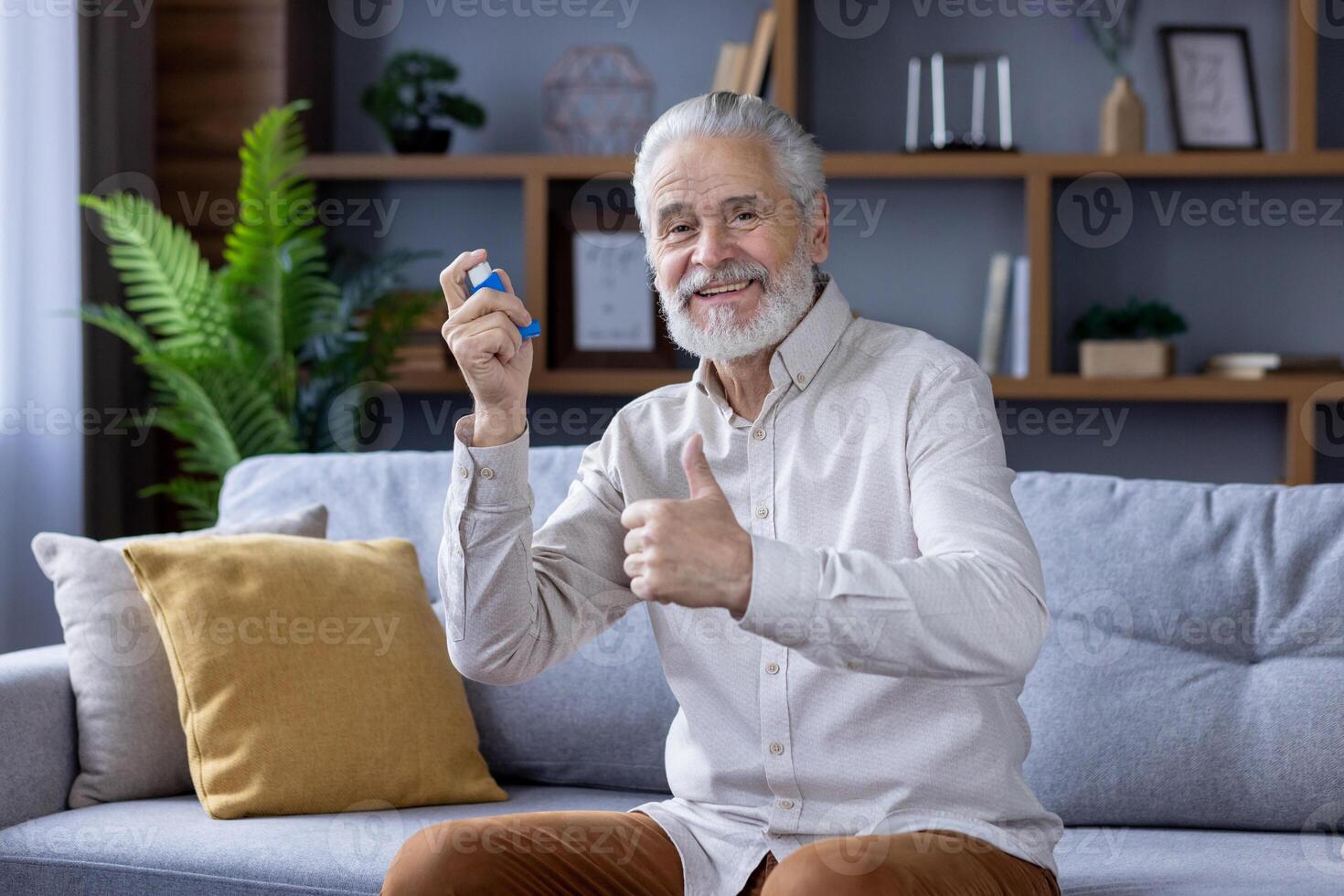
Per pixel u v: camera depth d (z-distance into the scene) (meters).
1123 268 3.30
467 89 3.43
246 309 2.84
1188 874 1.35
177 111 3.32
